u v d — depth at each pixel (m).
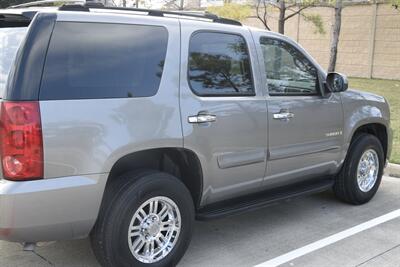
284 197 4.78
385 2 21.00
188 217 3.96
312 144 5.01
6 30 3.61
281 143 4.66
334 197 6.05
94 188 3.36
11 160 3.14
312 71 5.08
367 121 5.64
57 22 3.34
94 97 3.41
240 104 4.25
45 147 3.18
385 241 4.69
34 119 3.14
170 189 3.79
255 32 4.60
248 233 4.84
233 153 4.23
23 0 15.89
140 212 3.66
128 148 3.50
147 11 3.96
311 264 4.18
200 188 4.09
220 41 4.25
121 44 3.62
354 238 4.75
